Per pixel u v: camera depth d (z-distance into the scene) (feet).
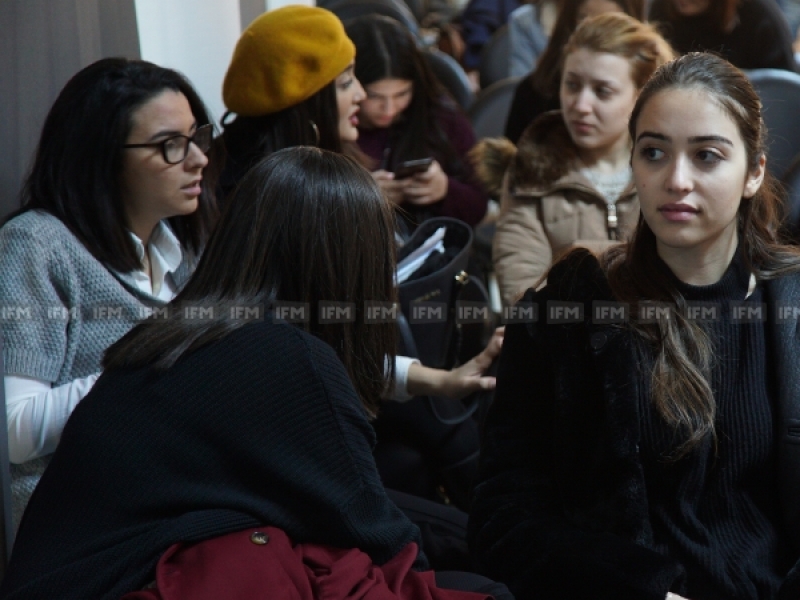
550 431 5.49
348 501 4.32
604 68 8.27
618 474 5.02
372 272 4.85
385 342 5.02
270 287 4.66
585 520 5.17
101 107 6.00
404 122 9.86
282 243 4.67
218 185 7.58
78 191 6.03
